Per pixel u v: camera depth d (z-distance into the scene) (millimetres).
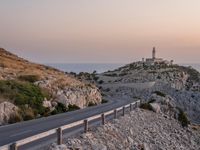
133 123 42938
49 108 43000
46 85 49938
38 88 45625
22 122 33719
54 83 52938
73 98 52938
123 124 38156
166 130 54938
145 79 158750
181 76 182750
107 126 32375
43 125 31234
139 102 64938
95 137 27203
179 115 72250
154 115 60219
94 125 31234
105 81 154000
